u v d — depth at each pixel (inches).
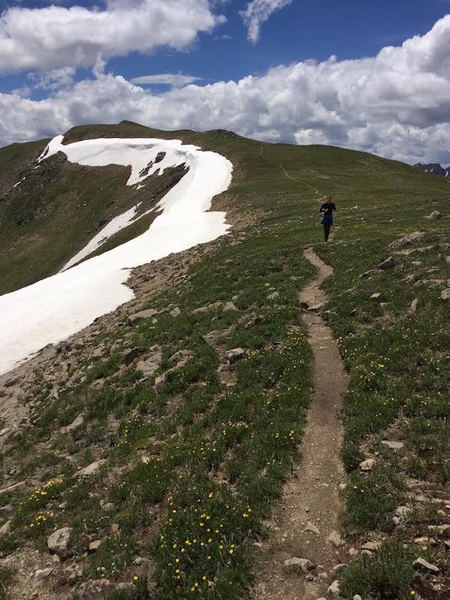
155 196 4510.3
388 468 429.7
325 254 1257.4
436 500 384.8
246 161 4478.3
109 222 4918.8
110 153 7150.6
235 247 1604.3
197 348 784.9
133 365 813.2
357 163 4995.1
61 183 6781.5
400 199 2391.7
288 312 844.6
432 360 579.5
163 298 1254.9
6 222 6353.3
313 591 333.7
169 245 2237.9
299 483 446.3
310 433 516.1
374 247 1217.4
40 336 1343.5
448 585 306.7
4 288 4576.8
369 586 318.7
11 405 910.4
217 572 358.3
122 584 367.2
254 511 413.1
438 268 875.4
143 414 661.3
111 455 580.7
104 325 1227.2
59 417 740.7
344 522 385.4
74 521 461.7
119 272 1891.0
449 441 448.8
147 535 423.8
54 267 4724.4
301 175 3850.9
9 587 404.2
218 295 1061.8
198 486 460.4
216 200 3164.4
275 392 604.7
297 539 383.6
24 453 677.9
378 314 768.9
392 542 347.9
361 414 518.9
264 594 340.5
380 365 595.2
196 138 6865.2
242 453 503.8
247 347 754.2
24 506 512.4
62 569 410.9
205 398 633.6
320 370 646.5
